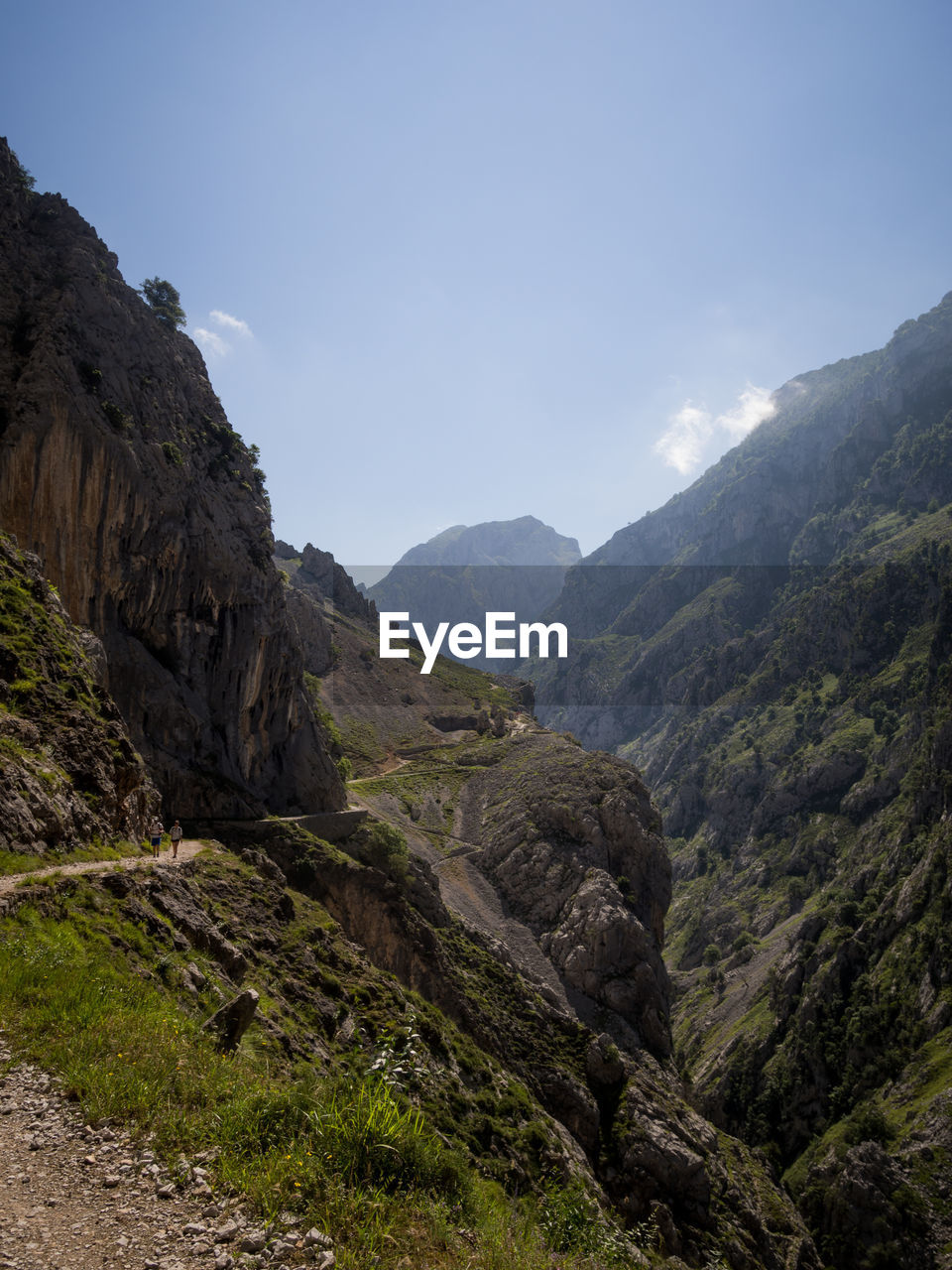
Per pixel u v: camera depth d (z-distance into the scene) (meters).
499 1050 67.38
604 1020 90.88
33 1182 10.67
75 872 27.17
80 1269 8.98
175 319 78.81
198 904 35.09
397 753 157.50
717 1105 144.50
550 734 171.25
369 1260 10.43
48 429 57.00
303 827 75.88
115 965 21.97
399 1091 14.67
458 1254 11.57
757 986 173.62
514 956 90.81
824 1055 138.75
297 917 52.84
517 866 112.25
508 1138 43.88
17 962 18.20
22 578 45.62
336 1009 42.94
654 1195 60.34
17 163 67.44
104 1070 14.13
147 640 67.88
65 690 40.09
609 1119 67.12
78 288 65.31
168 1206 10.73
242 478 80.06
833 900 178.00
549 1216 15.80
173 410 72.38
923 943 139.00
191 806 65.94
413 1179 13.02
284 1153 12.35
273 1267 9.86
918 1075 118.44
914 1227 88.25
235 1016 20.55
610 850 115.94
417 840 116.69
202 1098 14.20
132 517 63.41
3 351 59.38
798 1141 132.38
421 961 69.12
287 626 82.75
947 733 175.88
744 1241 63.19
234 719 74.56
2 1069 13.88
